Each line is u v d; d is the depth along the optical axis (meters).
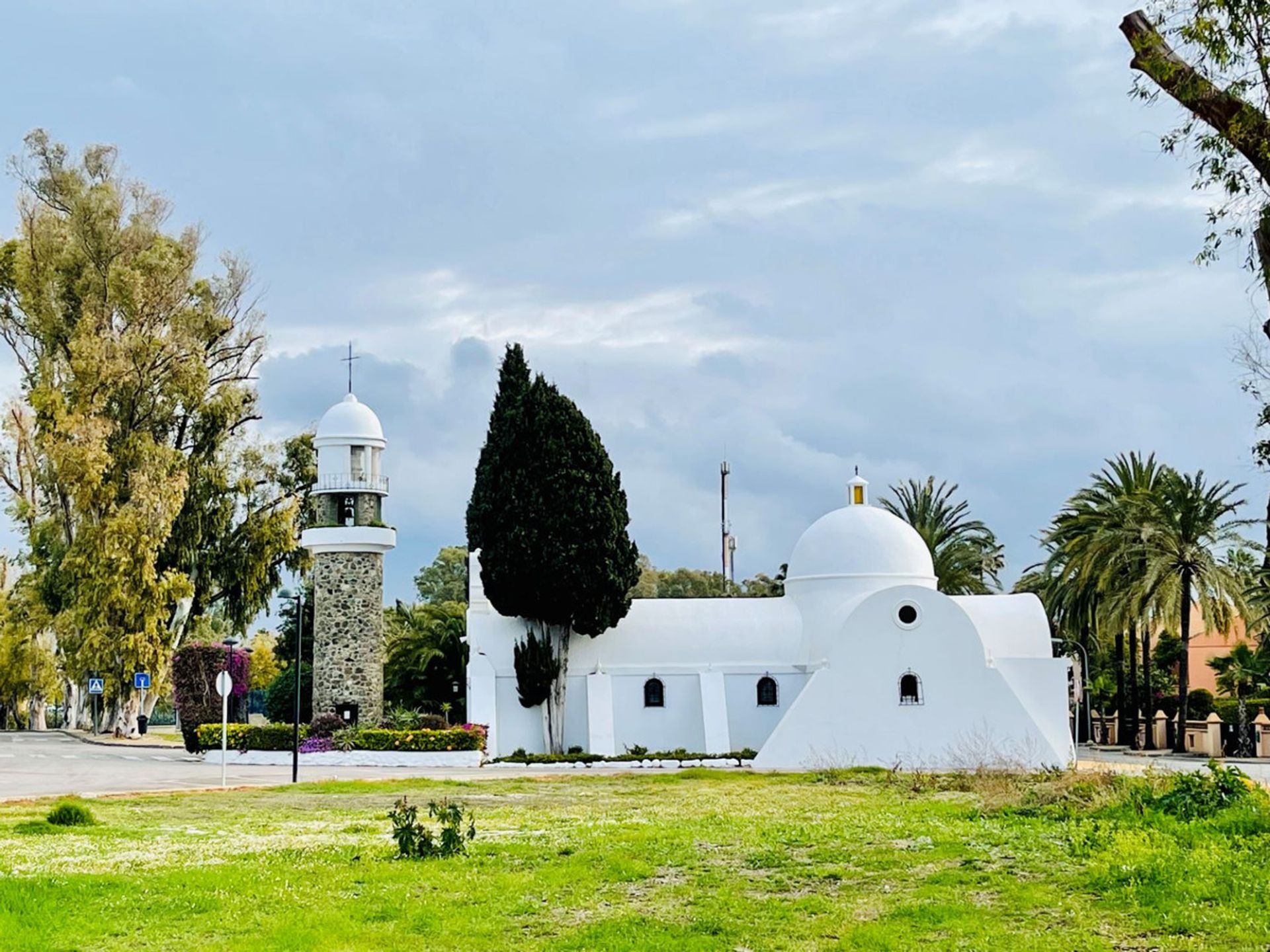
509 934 16.23
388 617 82.25
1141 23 18.47
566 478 52.59
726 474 89.81
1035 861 19.53
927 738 47.03
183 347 68.06
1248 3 17.80
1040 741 46.53
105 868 20.44
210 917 16.69
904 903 17.28
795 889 18.64
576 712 53.41
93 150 68.06
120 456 65.12
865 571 54.28
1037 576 79.06
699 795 35.12
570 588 52.22
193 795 36.12
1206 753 57.00
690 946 15.33
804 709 47.59
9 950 14.87
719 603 55.94
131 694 65.81
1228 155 18.77
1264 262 18.61
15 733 77.00
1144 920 15.80
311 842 24.09
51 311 66.56
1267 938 14.59
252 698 107.38
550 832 25.20
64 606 67.62
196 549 72.38
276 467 75.25
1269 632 58.22
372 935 15.98
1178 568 55.97
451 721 65.56
